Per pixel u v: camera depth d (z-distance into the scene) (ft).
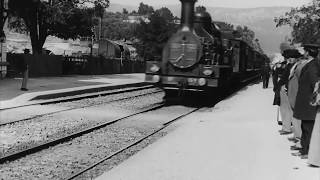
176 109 68.64
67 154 35.81
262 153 34.01
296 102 31.24
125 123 52.47
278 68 63.36
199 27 77.77
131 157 32.78
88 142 40.83
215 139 40.06
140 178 26.96
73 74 152.56
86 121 53.21
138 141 41.16
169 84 73.87
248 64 137.08
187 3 73.72
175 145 37.29
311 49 30.25
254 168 29.43
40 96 73.36
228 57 88.99
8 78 106.83
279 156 32.91
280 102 42.42
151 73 74.49
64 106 66.74
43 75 129.49
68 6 147.64
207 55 75.00
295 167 29.58
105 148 38.81
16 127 46.65
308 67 30.37
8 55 112.57
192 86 73.56
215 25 89.45
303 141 31.86
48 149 37.19
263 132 43.62
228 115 58.75
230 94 96.32
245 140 39.45
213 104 77.41
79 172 29.63
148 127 50.31
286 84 40.68
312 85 30.07
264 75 118.93
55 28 156.46
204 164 30.53
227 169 29.14
